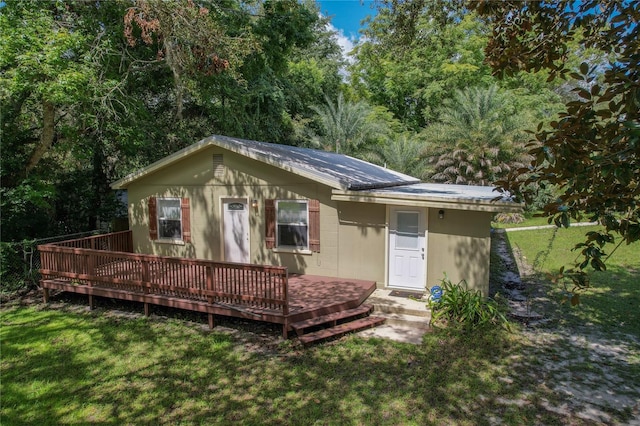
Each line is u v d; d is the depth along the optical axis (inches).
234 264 322.0
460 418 211.2
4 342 313.9
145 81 616.7
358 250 401.1
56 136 538.0
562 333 314.0
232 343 305.4
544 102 1173.1
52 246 400.8
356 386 242.2
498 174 844.0
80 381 257.3
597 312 357.7
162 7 396.8
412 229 381.7
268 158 410.3
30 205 518.3
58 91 404.5
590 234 138.8
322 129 1106.1
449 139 888.3
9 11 426.0
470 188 529.0
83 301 407.8
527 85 1257.4
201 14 419.5
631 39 138.9
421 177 927.7
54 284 397.4
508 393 232.7
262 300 313.3
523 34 204.8
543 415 213.0
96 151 599.5
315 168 423.5
